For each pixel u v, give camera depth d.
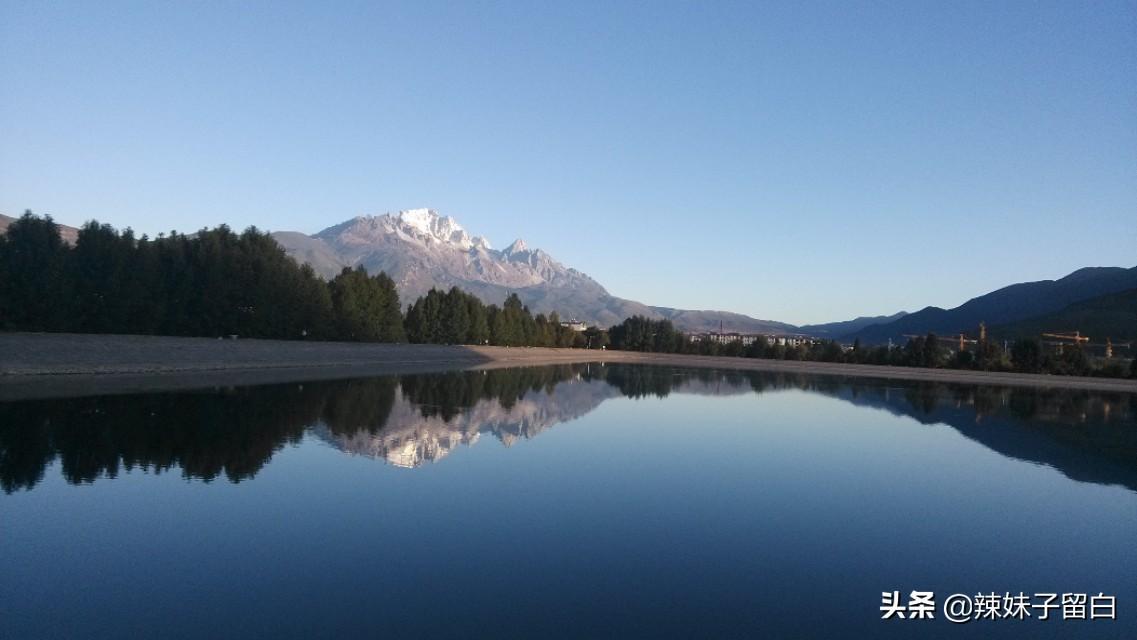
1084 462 22.61
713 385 54.81
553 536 11.65
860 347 110.88
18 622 7.76
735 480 17.14
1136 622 9.09
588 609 8.59
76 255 40.16
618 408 33.91
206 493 13.55
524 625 8.02
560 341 124.81
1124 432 31.56
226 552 10.25
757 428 28.19
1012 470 20.56
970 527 13.73
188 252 48.00
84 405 24.16
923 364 97.50
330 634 7.59
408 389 36.97
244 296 50.47
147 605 8.27
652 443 22.67
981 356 91.19
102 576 9.19
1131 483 19.12
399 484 14.86
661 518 13.14
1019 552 12.15
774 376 73.19
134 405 24.67
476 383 44.50
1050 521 14.48
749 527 12.84
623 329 135.25
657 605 8.85
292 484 14.48
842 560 11.17
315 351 53.56
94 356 35.91
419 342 79.12
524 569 9.95
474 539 11.27
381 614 8.18
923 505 15.45
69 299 38.34
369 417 24.72
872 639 8.18
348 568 9.70
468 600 8.71
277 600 8.52
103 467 15.40
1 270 35.44
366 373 47.91
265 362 47.28
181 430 20.12
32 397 25.42
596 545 11.27
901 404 42.72
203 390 30.61
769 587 9.74
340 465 16.47
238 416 23.23
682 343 131.50
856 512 14.48
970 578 10.67
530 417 28.02
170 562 9.77
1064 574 11.03
